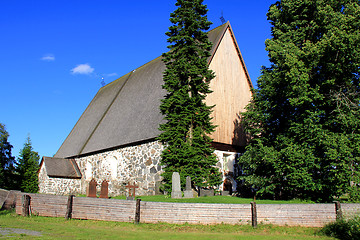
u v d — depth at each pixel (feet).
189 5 74.95
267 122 70.44
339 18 62.18
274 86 67.31
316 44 62.03
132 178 85.87
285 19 72.33
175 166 69.46
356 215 42.86
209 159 70.69
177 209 45.39
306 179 58.65
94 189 66.08
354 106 61.67
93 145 108.27
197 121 71.56
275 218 44.65
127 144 89.10
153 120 85.76
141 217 45.88
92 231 41.09
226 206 45.14
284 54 62.75
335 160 57.47
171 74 73.72
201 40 75.41
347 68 61.46
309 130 59.72
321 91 63.98
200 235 40.16
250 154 68.13
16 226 43.06
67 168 113.50
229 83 91.09
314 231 42.70
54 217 49.65
